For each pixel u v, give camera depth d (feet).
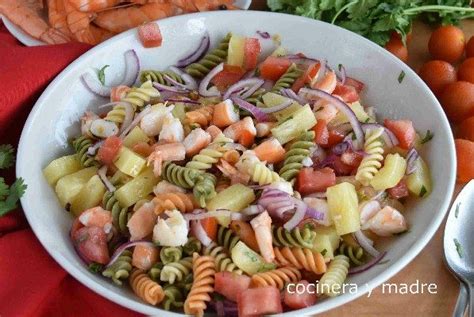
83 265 1.98
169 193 2.01
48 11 2.50
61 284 2.00
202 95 2.30
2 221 2.08
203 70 2.36
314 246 1.97
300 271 1.97
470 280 1.99
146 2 2.44
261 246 1.93
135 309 1.86
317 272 1.94
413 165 2.07
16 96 2.19
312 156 2.13
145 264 1.96
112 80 2.32
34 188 2.05
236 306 1.89
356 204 2.00
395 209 2.03
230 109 2.16
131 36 2.31
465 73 2.39
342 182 2.03
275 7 2.48
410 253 1.90
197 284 1.90
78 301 2.00
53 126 2.19
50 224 2.02
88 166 2.14
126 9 2.44
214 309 1.91
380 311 1.97
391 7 2.41
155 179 2.08
